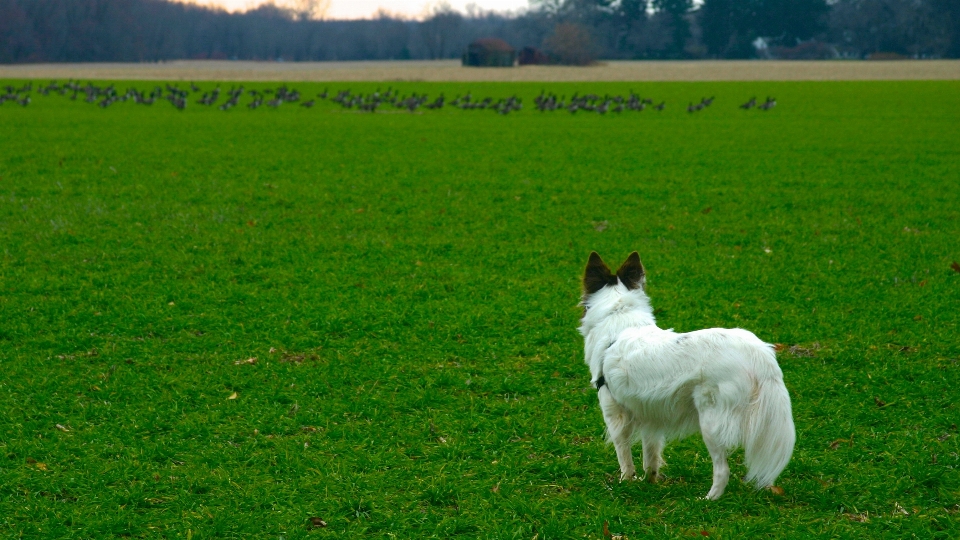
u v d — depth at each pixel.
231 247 14.46
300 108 55.50
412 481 6.52
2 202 18.28
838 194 20.25
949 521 5.74
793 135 35.66
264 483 6.46
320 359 9.28
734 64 149.75
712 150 30.39
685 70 126.25
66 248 14.12
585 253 14.32
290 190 20.69
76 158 26.41
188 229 15.77
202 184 21.41
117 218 16.64
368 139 34.38
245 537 5.73
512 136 36.25
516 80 99.81
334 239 15.20
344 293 11.84
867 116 45.38
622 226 16.52
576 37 147.62
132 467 6.68
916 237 15.26
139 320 10.39
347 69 147.50
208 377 8.66
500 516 6.00
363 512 6.10
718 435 5.54
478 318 10.58
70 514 5.96
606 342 6.29
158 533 5.79
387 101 59.50
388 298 11.59
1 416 7.62
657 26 188.00
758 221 16.98
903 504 6.09
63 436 7.27
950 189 20.83
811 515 5.89
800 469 6.62
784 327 10.23
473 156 28.58
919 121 41.50
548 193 20.58
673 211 18.22
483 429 7.54
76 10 184.38
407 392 8.35
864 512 5.99
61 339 9.72
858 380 8.47
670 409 5.85
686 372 5.66
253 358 9.27
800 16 176.12
